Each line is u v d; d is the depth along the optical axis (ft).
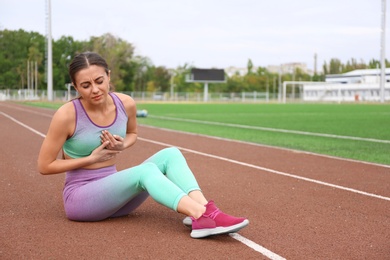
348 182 19.16
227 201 15.72
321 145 33.04
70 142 12.44
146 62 278.67
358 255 10.30
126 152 28.71
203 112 92.63
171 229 12.14
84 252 10.32
